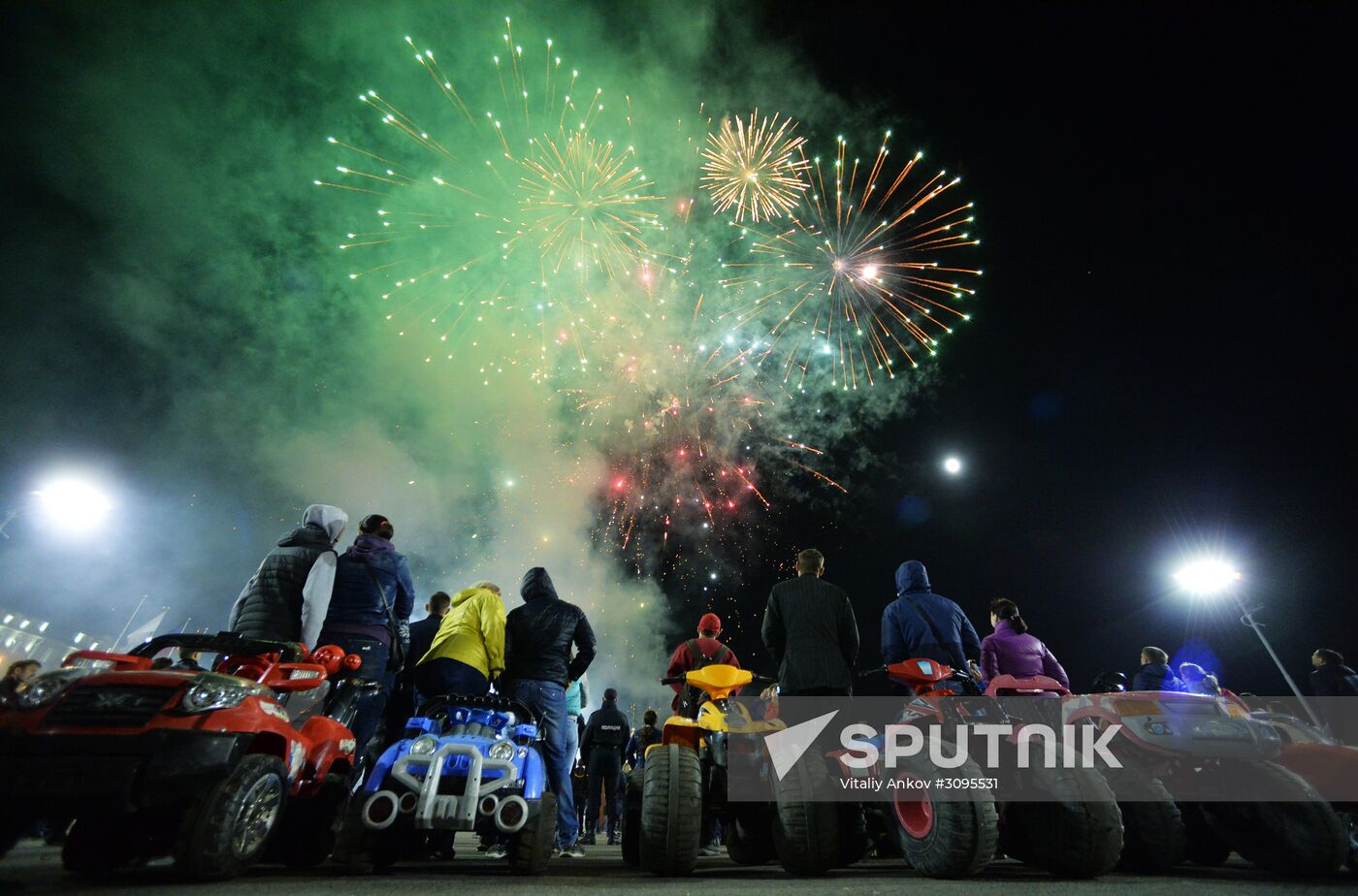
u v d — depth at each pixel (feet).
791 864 13.29
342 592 17.17
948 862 12.03
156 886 9.71
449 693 14.82
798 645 15.55
